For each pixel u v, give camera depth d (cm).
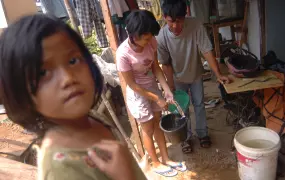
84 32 351
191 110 421
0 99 47
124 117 442
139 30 217
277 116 289
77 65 48
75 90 46
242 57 311
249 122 336
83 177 49
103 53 473
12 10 430
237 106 356
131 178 54
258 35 422
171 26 265
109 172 52
